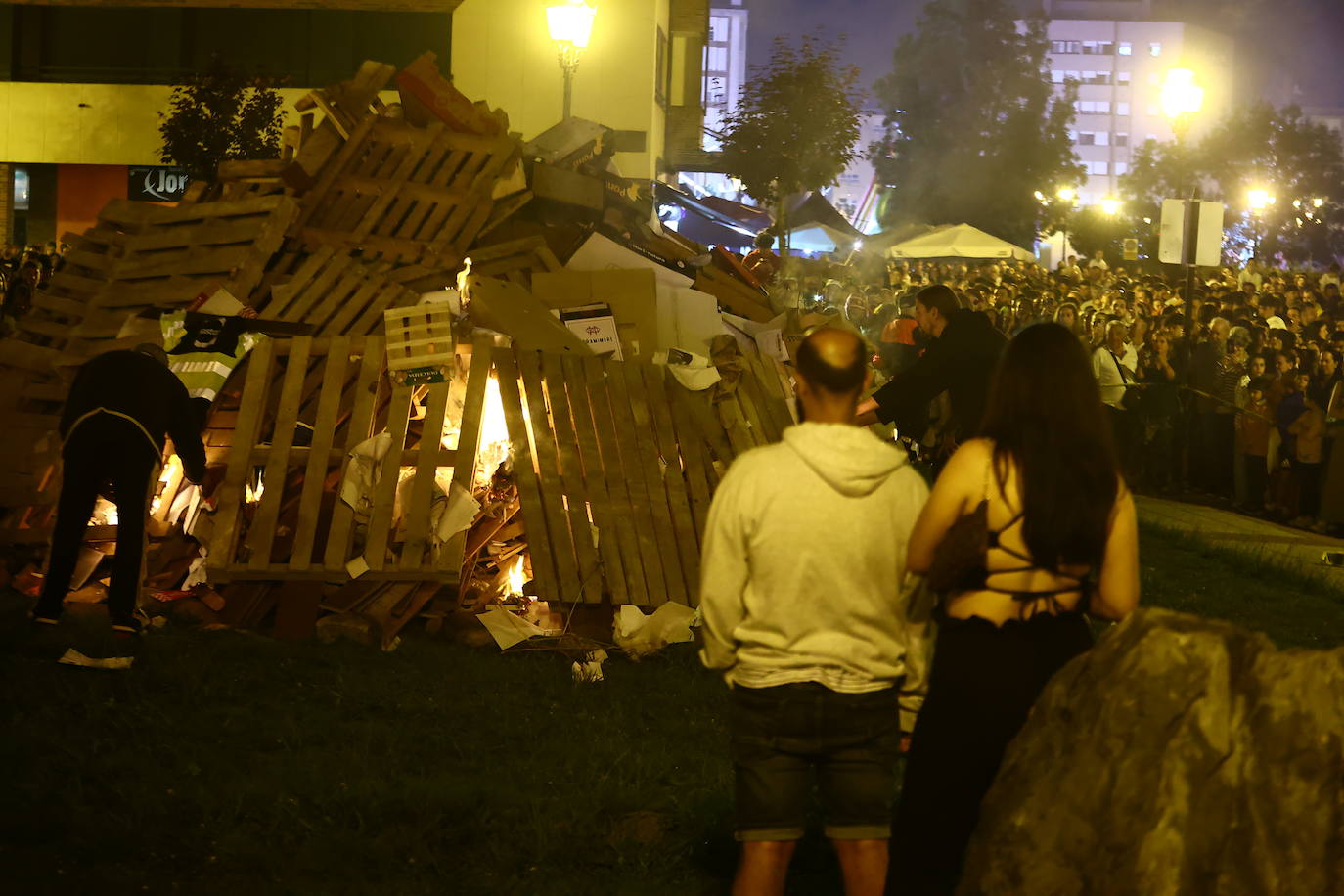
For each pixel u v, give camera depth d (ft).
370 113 37.91
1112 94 470.80
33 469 28.35
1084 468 11.35
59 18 105.91
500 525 27.73
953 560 11.38
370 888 14.61
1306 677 9.00
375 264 34.55
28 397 29.68
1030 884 9.32
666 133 112.88
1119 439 53.52
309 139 36.99
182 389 23.84
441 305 28.58
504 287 31.04
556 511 26.68
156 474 23.52
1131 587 11.59
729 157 91.97
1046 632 11.55
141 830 15.35
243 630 24.66
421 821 16.17
